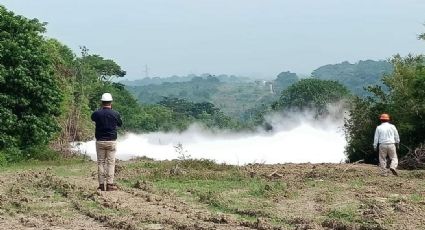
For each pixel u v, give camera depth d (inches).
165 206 470.3
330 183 610.2
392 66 1145.4
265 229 384.8
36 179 636.7
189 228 386.0
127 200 498.9
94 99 2554.1
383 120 706.8
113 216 425.4
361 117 1125.1
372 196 514.9
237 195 535.2
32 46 1042.7
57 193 542.9
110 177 552.7
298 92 3499.0
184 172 705.0
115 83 3595.0
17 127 1013.8
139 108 3686.0
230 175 691.4
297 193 539.8
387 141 692.7
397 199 485.1
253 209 455.2
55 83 1085.1
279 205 478.3
